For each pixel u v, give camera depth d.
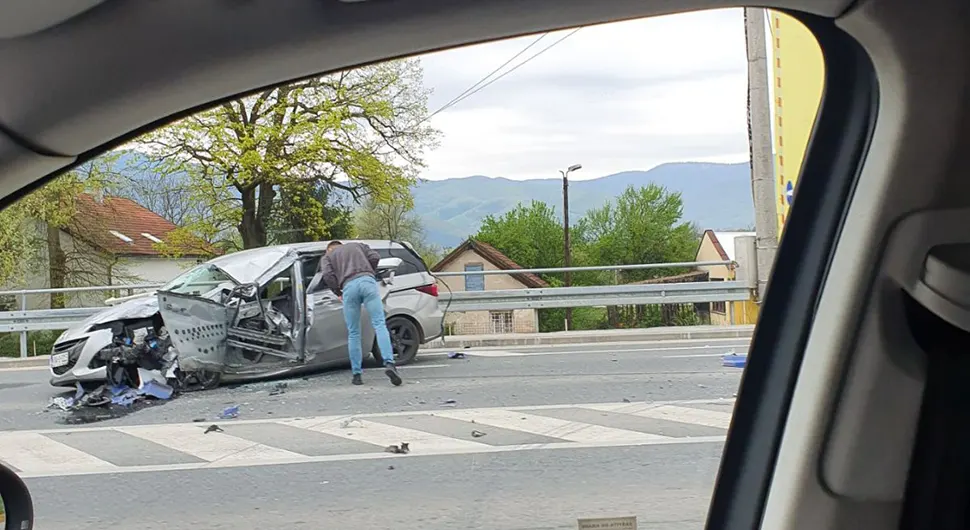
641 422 6.68
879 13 1.48
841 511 1.85
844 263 1.81
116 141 1.49
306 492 5.14
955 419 1.81
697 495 4.66
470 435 6.55
